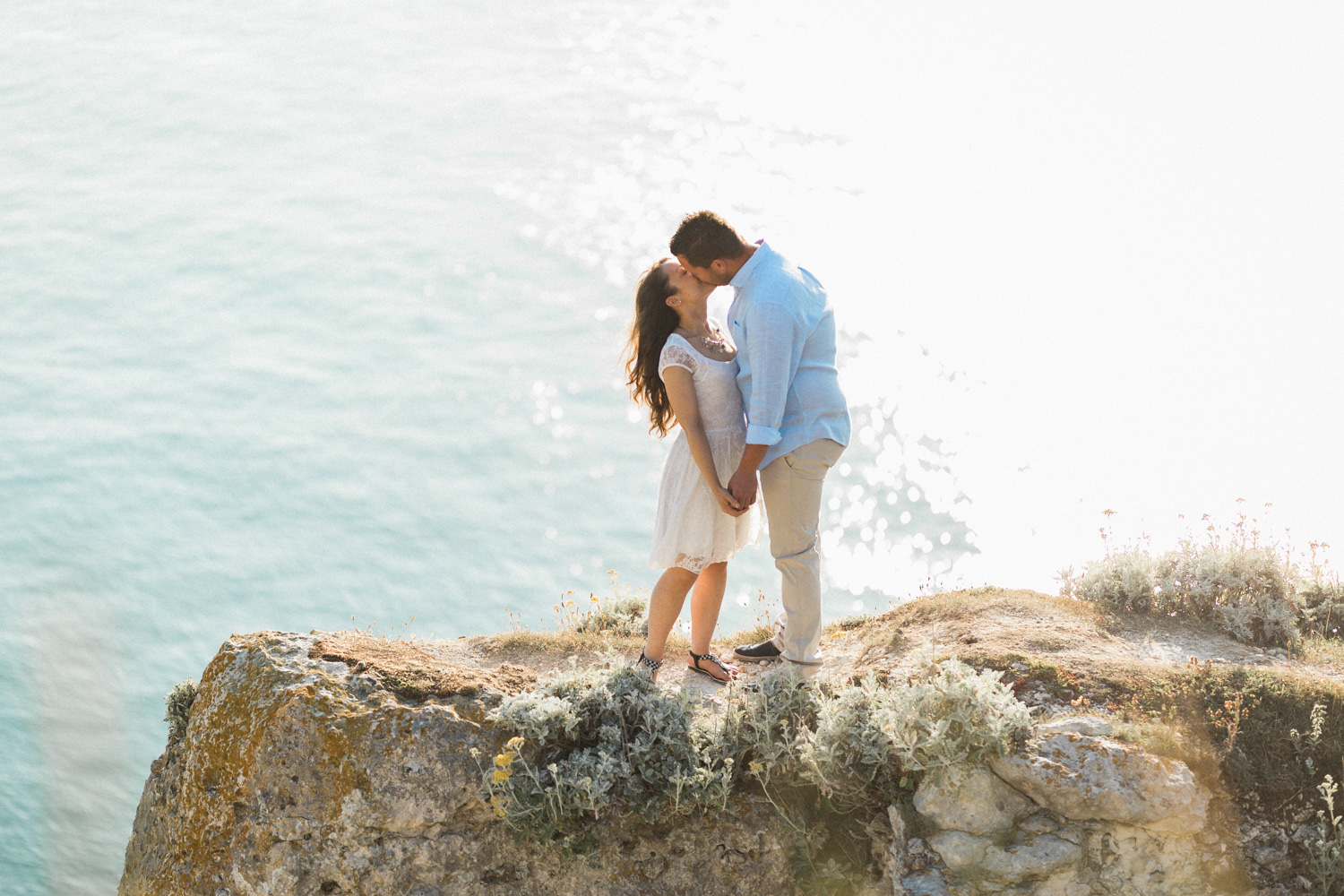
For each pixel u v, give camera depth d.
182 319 53.25
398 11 86.38
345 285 56.62
